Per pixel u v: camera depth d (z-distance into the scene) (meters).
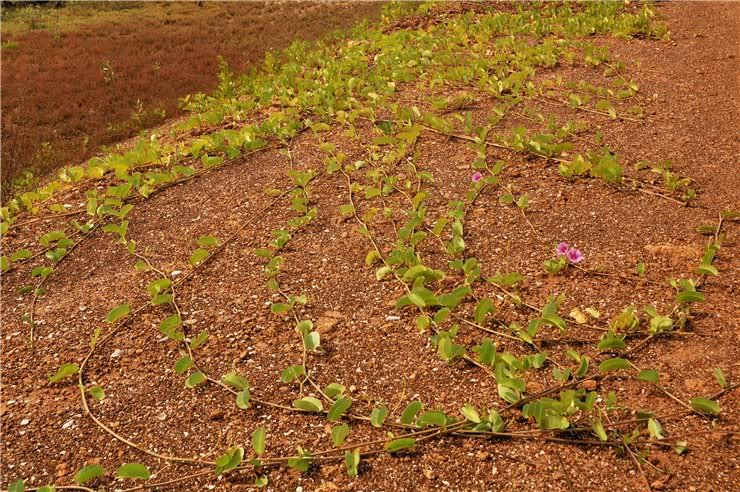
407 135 4.63
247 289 3.44
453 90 5.89
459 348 2.70
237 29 14.50
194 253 3.58
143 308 3.37
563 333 2.90
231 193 4.45
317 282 3.43
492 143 4.70
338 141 5.03
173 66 11.23
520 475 2.25
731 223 3.64
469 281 3.24
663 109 5.28
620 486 2.17
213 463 2.42
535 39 7.36
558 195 3.99
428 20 8.97
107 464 2.48
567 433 2.39
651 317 2.96
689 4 8.56
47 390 2.89
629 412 2.45
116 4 17.39
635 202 3.91
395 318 3.11
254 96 6.77
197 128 5.93
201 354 3.01
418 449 2.39
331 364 2.87
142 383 2.88
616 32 7.30
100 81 10.36
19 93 9.68
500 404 2.56
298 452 2.40
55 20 15.55
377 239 3.72
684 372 2.63
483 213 3.87
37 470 2.48
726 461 2.22
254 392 2.75
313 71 7.23
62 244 4.03
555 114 5.22
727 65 6.21
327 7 16.55
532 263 3.42
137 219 4.29
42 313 3.46
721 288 3.11
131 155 5.01
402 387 2.71
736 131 4.77
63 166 6.70
